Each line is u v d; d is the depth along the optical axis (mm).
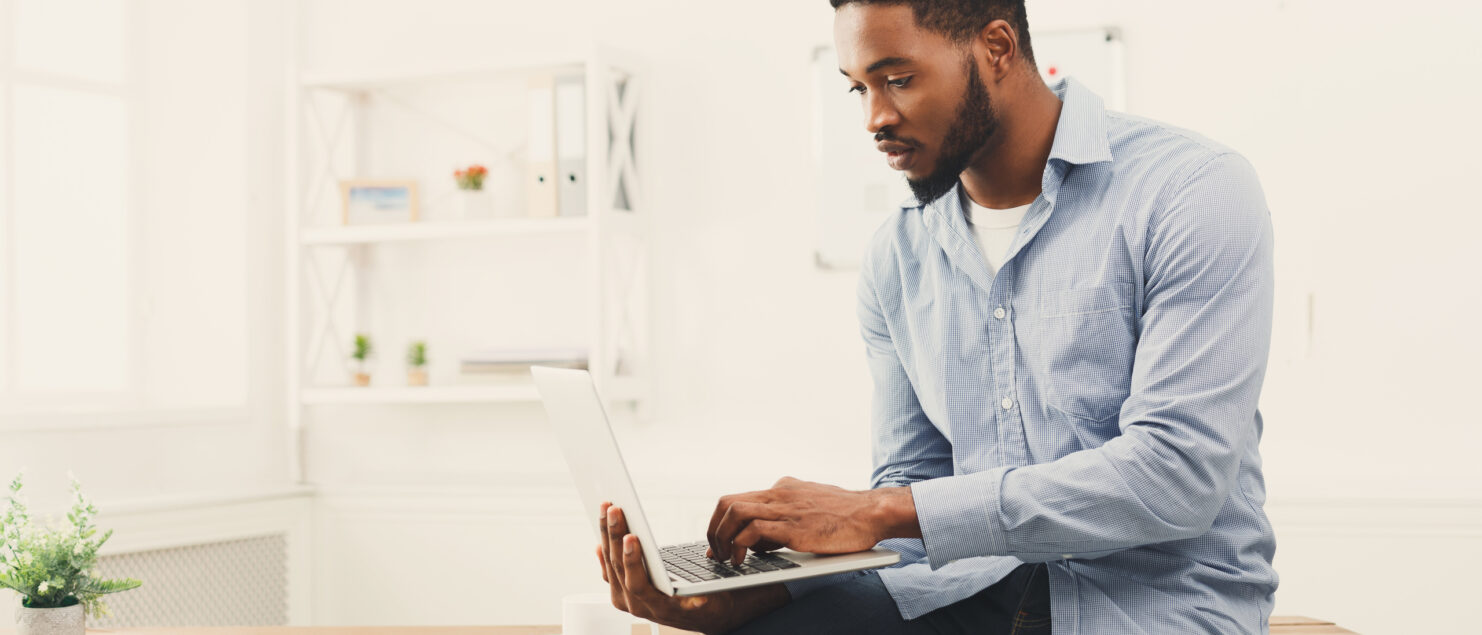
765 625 1368
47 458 2594
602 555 1261
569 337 2939
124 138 3025
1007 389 1350
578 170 2719
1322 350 2453
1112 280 1259
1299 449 2461
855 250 2717
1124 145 1304
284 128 3117
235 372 3035
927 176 1284
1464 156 2391
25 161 2807
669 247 2857
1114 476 1149
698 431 2826
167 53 3074
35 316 2822
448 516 2926
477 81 3004
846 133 2729
